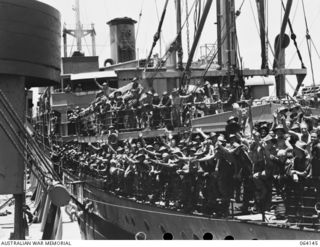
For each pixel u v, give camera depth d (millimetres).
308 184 10406
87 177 25953
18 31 9711
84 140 27969
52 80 10680
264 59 25609
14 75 9805
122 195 19703
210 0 23156
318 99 18047
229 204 12812
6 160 9750
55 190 9164
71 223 19328
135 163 17125
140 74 29562
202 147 13000
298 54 24953
